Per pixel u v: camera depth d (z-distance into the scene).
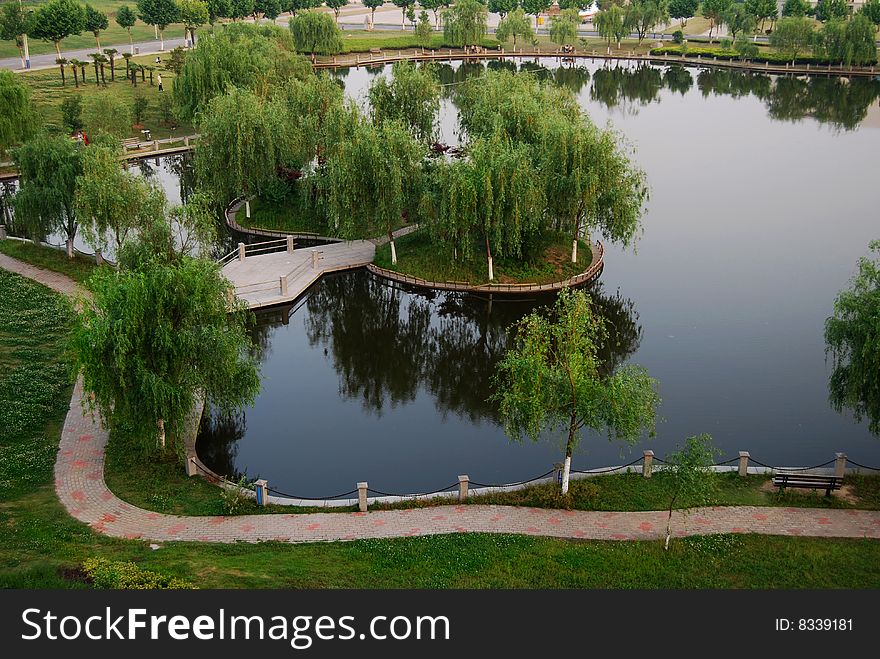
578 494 31.59
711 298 53.62
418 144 56.28
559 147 52.66
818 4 155.62
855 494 31.62
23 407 36.84
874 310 31.88
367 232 57.84
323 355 48.06
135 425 32.19
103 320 31.66
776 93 118.31
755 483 32.50
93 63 114.88
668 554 27.36
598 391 30.67
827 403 41.69
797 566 26.59
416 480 35.62
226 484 32.53
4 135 72.62
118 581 24.16
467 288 52.81
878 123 99.88
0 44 124.94
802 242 62.97
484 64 142.62
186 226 46.72
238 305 38.19
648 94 118.31
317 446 38.31
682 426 39.62
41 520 28.94
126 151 83.06
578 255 57.00
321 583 25.12
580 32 170.00
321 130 64.62
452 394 43.78
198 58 84.00
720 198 72.69
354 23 179.00
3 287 50.41
